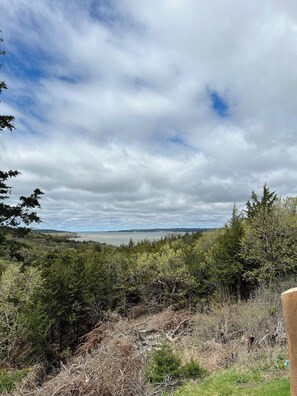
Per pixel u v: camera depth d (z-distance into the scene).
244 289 27.06
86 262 36.62
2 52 12.08
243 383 6.69
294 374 2.62
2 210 11.86
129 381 7.68
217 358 10.95
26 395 8.38
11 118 12.04
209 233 41.34
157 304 31.50
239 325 15.71
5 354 20.67
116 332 16.25
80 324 29.78
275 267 23.16
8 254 13.09
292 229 23.34
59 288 28.09
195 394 6.53
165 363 9.21
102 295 32.56
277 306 16.05
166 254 34.09
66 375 7.78
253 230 24.53
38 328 21.81
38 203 12.74
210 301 26.78
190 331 20.17
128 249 50.25
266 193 29.58
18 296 25.12
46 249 39.78
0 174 11.84
